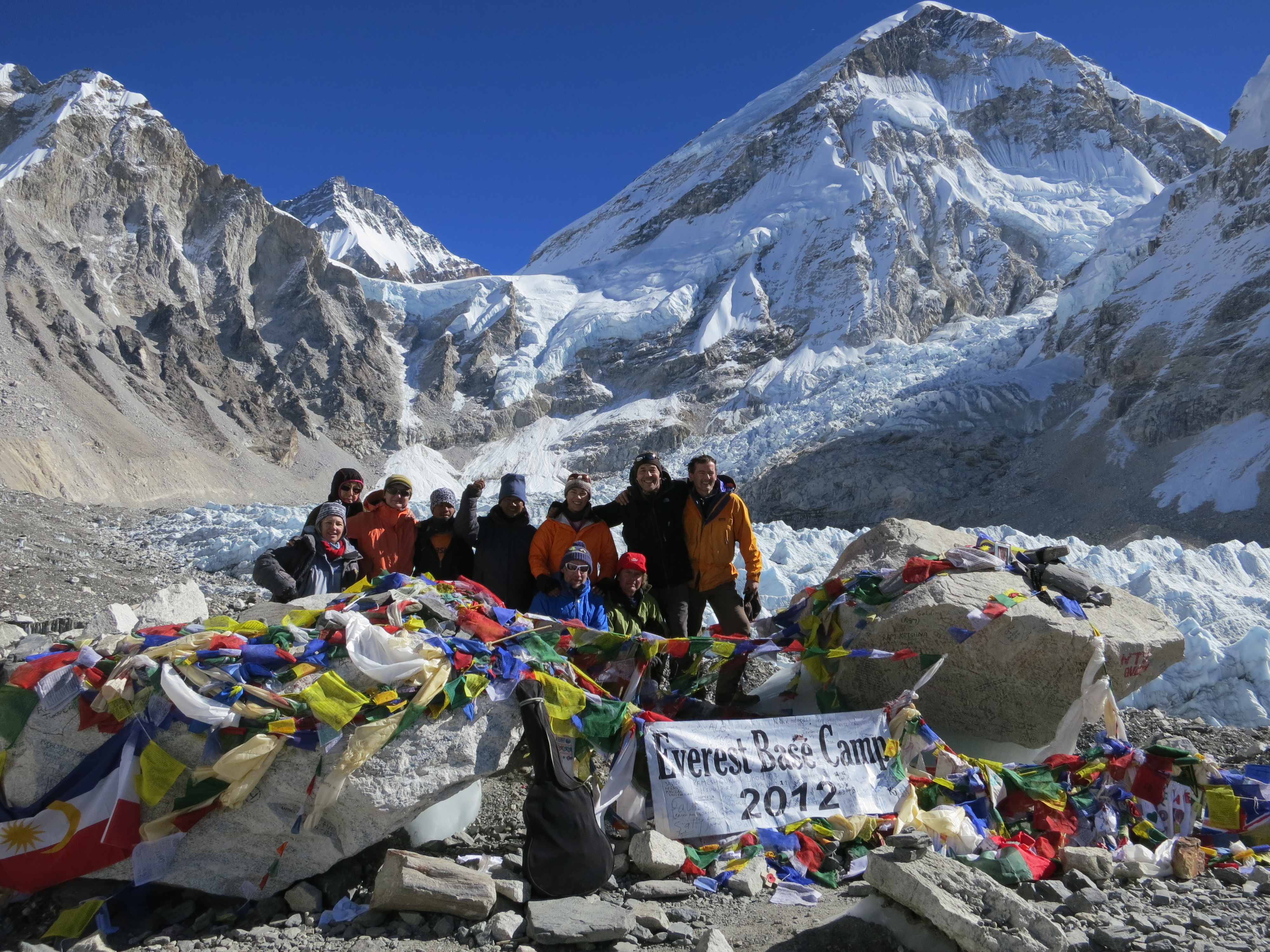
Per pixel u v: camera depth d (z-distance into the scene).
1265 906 3.95
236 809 3.91
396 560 6.04
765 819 4.50
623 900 3.91
